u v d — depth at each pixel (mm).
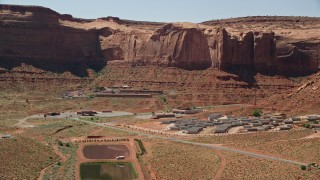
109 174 142875
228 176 132000
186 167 144000
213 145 174000
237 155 156000
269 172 133750
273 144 167875
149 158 159000
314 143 160625
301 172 131875
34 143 166375
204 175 134750
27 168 138875
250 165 142250
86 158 159875
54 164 148875
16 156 146125
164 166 147125
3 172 131125
